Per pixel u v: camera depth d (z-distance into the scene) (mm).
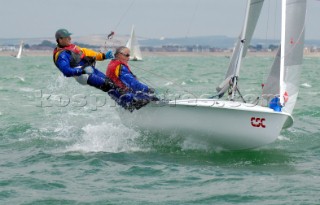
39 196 23156
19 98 65562
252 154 31281
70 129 39250
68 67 30516
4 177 26094
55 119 45312
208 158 30234
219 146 31359
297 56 33156
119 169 27688
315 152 32281
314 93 75500
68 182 25328
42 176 26328
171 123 31359
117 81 32250
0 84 93188
